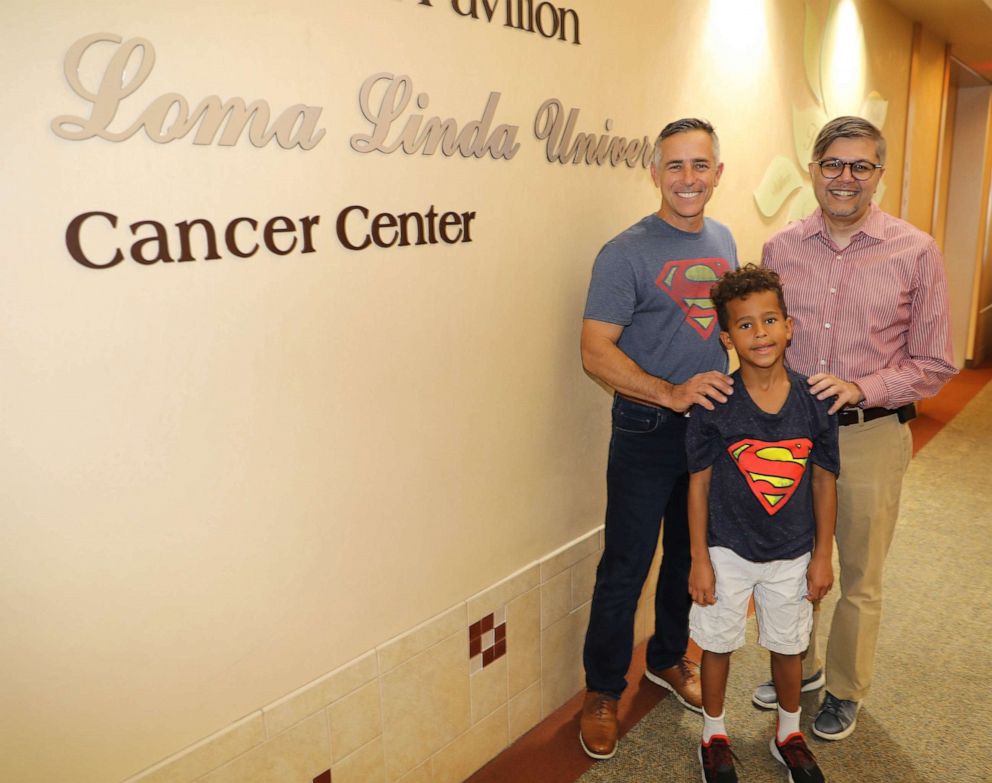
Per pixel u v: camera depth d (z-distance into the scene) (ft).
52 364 3.78
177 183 4.04
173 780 4.64
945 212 20.99
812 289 6.62
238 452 4.58
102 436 4.01
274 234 4.50
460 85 5.36
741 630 6.30
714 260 6.53
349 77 4.66
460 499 6.09
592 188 6.81
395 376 5.37
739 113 8.87
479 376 6.03
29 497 3.82
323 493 5.08
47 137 3.59
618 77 6.88
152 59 3.82
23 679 3.97
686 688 7.48
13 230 3.56
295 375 4.77
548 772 6.69
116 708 4.34
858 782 6.47
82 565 4.06
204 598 4.59
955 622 8.92
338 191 4.76
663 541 7.36
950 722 7.19
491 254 5.91
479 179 5.68
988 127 20.92
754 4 8.83
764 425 5.82
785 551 6.07
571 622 7.50
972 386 20.22
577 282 6.82
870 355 6.48
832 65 11.23
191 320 4.23
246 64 4.19
